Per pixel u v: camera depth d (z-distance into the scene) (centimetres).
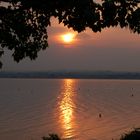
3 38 1048
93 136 9256
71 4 876
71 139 8925
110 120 12325
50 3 913
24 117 13525
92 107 17112
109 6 855
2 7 996
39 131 10256
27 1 939
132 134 1934
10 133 9994
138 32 895
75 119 12769
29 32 1049
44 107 17412
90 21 870
